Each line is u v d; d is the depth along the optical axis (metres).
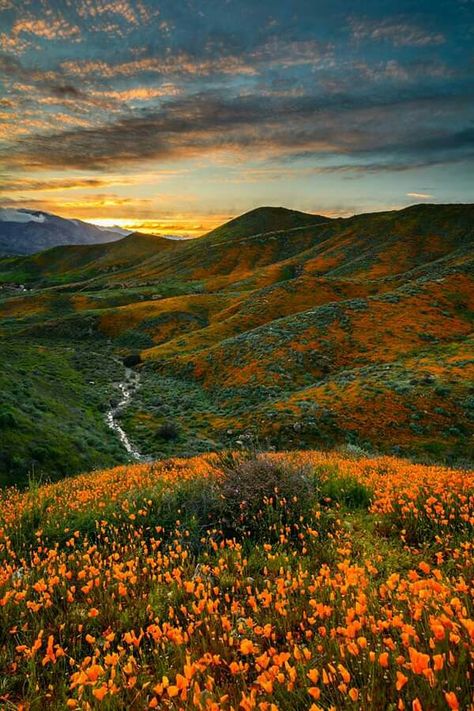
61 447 30.92
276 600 3.68
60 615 3.92
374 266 142.12
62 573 4.39
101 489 9.51
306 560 5.03
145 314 113.69
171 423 45.38
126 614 3.93
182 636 3.24
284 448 36.38
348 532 5.94
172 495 7.29
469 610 2.97
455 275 90.12
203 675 2.82
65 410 44.53
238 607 3.79
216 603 3.58
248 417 44.56
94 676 2.43
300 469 7.70
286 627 3.41
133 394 61.59
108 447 36.59
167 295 150.00
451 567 4.47
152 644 3.35
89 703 2.54
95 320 110.31
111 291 156.75
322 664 2.69
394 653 2.58
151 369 75.44
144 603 4.10
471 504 6.03
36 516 7.41
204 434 43.47
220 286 159.00
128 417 50.56
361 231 187.75
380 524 6.11
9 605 3.99
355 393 44.34
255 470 7.11
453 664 2.34
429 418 38.81
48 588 4.27
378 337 65.31
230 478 7.09
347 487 7.71
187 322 107.38
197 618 3.77
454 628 2.54
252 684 2.64
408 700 2.20
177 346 85.44
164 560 4.91
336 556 5.13
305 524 6.09
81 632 3.85
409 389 43.59
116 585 4.43
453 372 47.81
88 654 3.58
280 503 6.36
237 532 6.21
